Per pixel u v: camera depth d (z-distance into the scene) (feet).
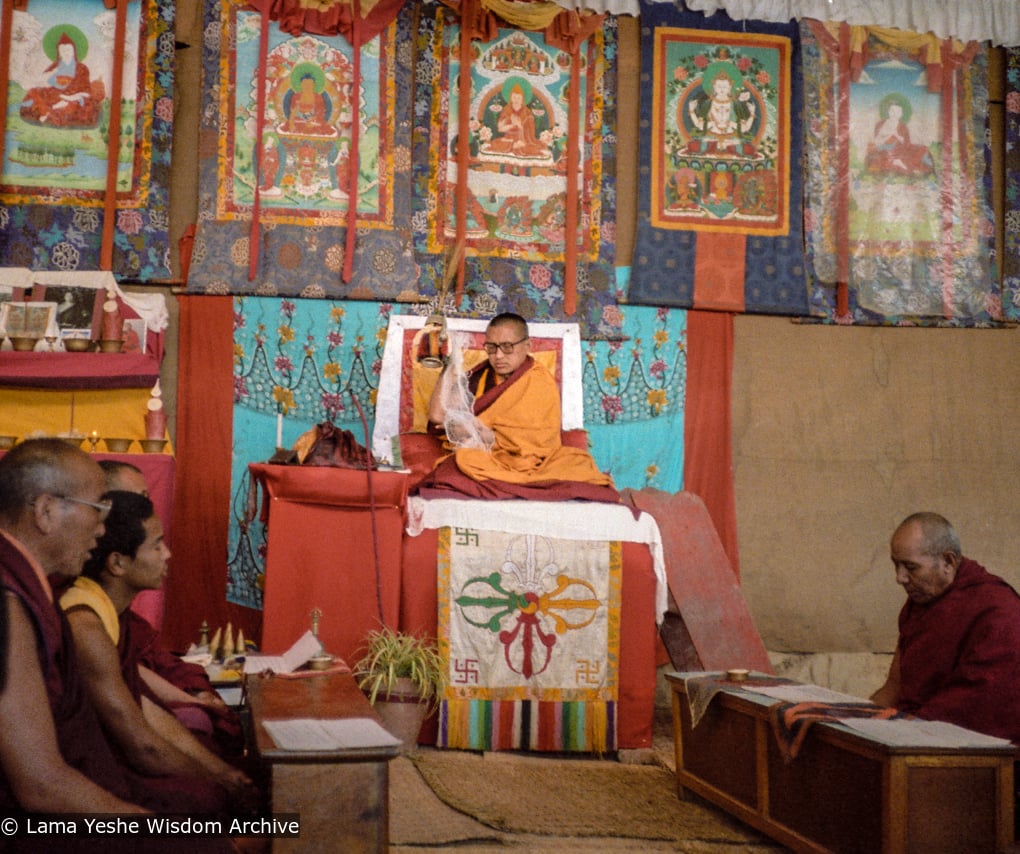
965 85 23.02
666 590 16.28
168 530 16.03
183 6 20.71
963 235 22.88
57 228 19.97
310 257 20.75
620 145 22.12
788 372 22.45
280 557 15.16
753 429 22.25
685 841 11.53
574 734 15.38
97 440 16.63
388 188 21.13
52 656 7.19
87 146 20.22
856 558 22.26
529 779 13.97
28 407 16.66
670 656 17.21
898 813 9.17
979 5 23.12
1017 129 23.39
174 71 20.75
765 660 16.80
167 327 20.47
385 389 20.27
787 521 22.16
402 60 21.31
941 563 12.26
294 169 20.88
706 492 21.71
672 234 21.93
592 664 15.55
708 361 21.99
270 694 9.77
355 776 7.82
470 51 21.45
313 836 7.74
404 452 18.58
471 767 14.34
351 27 21.09
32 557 7.27
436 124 21.40
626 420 21.61
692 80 22.24
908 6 22.91
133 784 8.09
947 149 22.91
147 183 20.34
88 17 20.35
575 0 21.66
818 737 10.45
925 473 22.70
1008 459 23.06
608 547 15.78
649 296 21.65
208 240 20.49
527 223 21.58
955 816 9.32
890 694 13.33
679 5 22.27
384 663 14.57
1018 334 23.32
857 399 22.63
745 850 11.34
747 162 22.29
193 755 9.37
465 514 15.66
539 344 20.89
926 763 9.23
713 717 12.75
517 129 21.65
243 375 20.51
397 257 20.99
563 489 16.29
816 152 22.54
